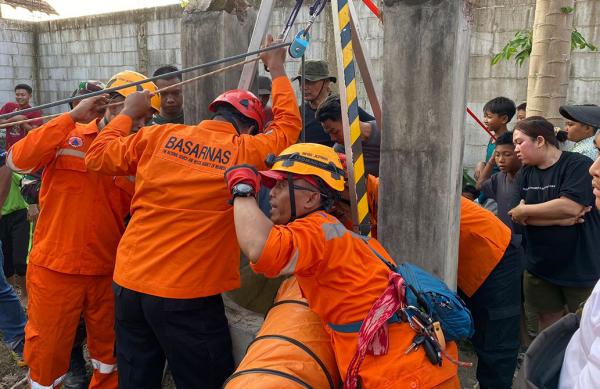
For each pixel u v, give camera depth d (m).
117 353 2.63
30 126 6.95
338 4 2.38
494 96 6.65
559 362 1.57
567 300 3.31
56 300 2.83
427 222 2.61
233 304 3.11
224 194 2.34
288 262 1.74
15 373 3.71
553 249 3.20
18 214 4.67
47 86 10.27
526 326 3.78
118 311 2.52
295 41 2.53
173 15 8.60
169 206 2.35
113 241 2.92
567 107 1.90
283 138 2.51
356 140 2.38
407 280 1.97
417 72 2.52
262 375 1.87
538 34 4.13
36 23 10.05
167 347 2.41
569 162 3.09
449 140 2.50
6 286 3.67
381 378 1.80
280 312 2.21
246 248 1.75
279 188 1.98
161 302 2.33
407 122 2.58
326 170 1.95
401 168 2.63
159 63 8.93
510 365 2.87
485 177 4.82
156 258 2.35
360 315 1.84
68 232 2.81
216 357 2.48
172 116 4.31
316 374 1.93
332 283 1.85
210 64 2.47
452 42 2.41
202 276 2.35
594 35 6.05
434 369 1.82
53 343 2.86
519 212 3.20
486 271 2.80
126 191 2.92
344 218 2.55
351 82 2.38
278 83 2.62
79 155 2.81
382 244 2.74
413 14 2.48
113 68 9.43
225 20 3.31
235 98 2.51
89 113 2.87
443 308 1.93
